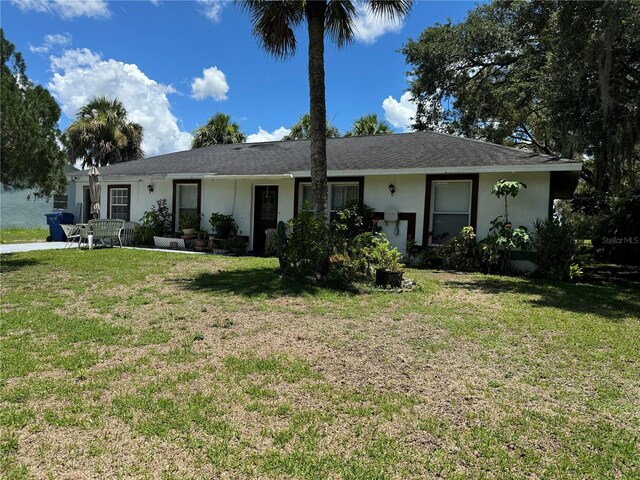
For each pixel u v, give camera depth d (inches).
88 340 149.5
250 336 158.4
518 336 164.4
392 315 193.5
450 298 235.5
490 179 367.2
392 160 412.2
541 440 90.4
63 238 551.5
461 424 96.5
